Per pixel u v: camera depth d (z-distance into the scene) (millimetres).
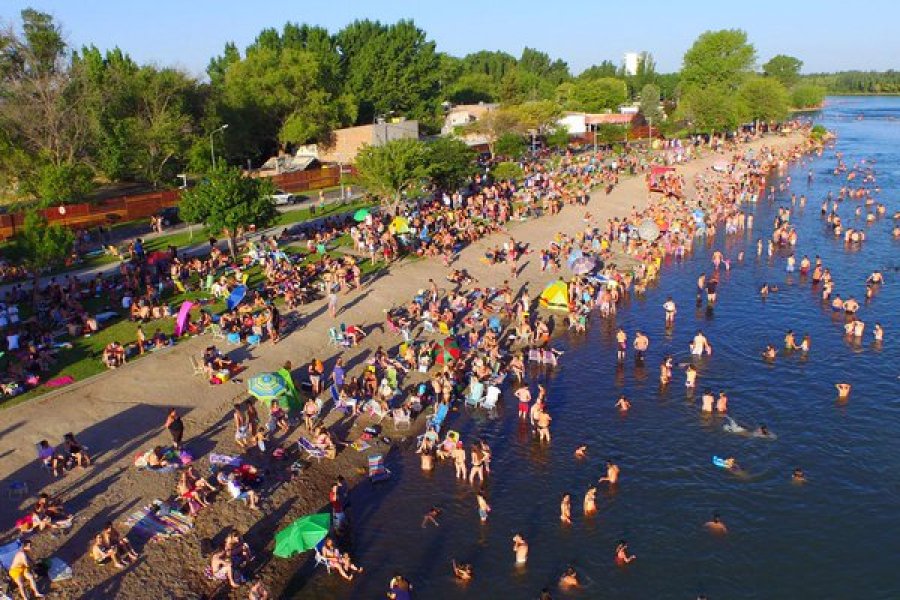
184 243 51000
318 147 97000
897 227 63000
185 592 19938
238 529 22688
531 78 155875
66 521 21922
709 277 49906
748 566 21469
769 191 82812
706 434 28984
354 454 27453
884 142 131000
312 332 36875
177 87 78812
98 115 68562
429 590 20641
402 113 120688
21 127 63312
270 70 94750
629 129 118125
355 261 46000
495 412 31172
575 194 71000
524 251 53375
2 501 22719
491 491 25422
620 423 30078
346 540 22781
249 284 41844
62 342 33781
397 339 37219
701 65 141250
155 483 24234
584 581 20922
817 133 133625
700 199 75750
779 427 29359
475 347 36719
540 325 37875
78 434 26578
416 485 25781
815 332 39250
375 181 57094
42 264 38219
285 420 28641
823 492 24984
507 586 20781
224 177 45031
